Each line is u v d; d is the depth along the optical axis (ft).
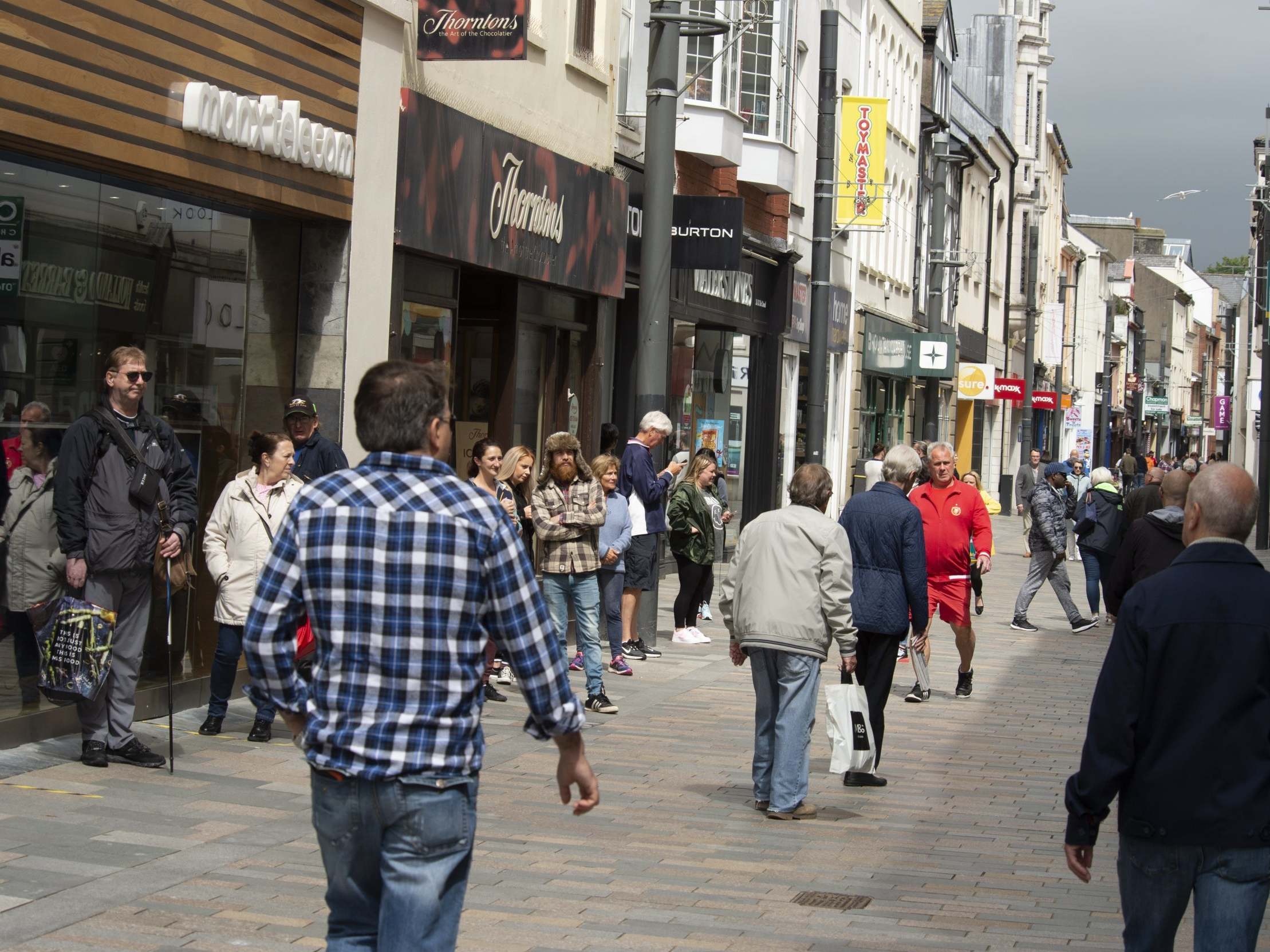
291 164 46.50
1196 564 18.81
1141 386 406.00
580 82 72.13
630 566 61.16
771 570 35.68
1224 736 18.29
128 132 38.86
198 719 43.27
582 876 29.35
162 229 43.16
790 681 35.35
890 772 41.63
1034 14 262.47
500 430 68.33
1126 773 18.63
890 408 161.79
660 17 61.52
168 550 36.27
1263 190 186.39
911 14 157.79
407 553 15.60
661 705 50.55
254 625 15.80
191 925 24.81
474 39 54.54
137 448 36.09
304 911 25.94
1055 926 27.35
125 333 41.78
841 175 123.34
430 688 15.56
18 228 37.42
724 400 105.50
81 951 23.25
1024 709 53.72
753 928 26.40
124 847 29.37
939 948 25.62
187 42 41.19
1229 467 19.11
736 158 88.79
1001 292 241.96
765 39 99.76
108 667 34.50
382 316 52.60
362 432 16.26
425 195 55.83
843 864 31.42
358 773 15.28
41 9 35.58
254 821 32.09
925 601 39.73
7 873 27.07
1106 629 81.97
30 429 37.73
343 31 49.32
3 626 36.70
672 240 75.05
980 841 34.04
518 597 16.03
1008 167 240.73
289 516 15.99
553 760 40.57
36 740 37.91
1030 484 157.79
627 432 83.87
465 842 15.71
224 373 46.73
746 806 36.58
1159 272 531.50
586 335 76.23
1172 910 18.69
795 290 115.85
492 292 67.92
